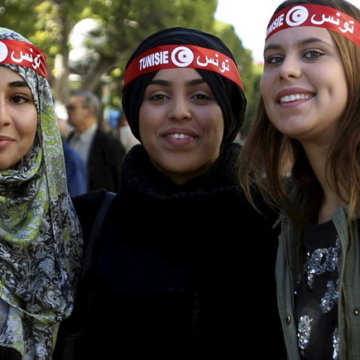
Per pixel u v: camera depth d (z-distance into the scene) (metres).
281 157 2.47
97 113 6.64
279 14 2.30
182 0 17.25
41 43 14.80
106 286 2.61
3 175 2.55
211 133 2.71
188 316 2.52
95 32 18.19
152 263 2.59
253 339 2.51
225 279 2.54
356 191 2.13
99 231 2.73
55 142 2.69
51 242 2.63
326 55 2.22
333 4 2.26
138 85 2.73
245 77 18.88
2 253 2.49
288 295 2.30
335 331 2.13
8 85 2.56
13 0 12.48
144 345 2.52
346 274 2.12
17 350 2.40
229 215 2.61
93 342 2.61
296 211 2.39
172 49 2.68
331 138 2.28
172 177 2.78
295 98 2.23
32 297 2.50
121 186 2.77
